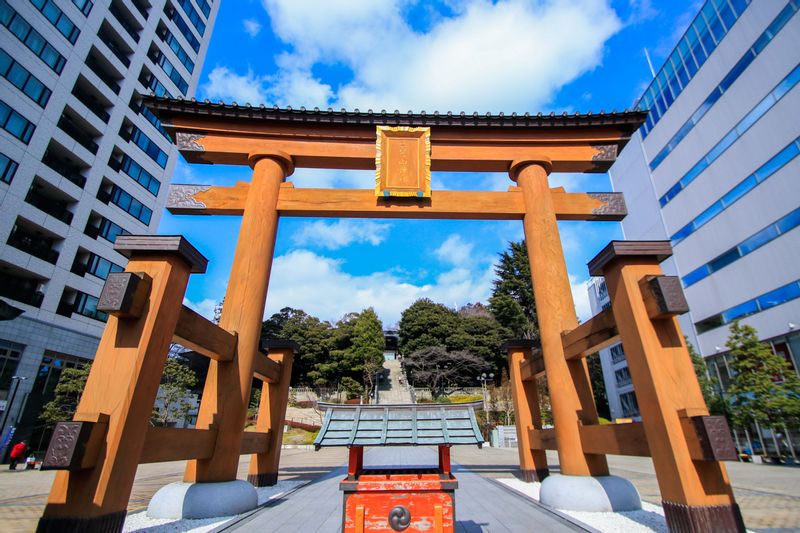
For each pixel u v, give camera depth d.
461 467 14.66
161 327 5.62
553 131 10.92
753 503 8.89
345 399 42.75
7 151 22.12
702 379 22.30
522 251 49.22
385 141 10.62
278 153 10.34
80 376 22.83
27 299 22.86
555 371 8.61
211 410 7.84
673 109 29.27
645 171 32.84
